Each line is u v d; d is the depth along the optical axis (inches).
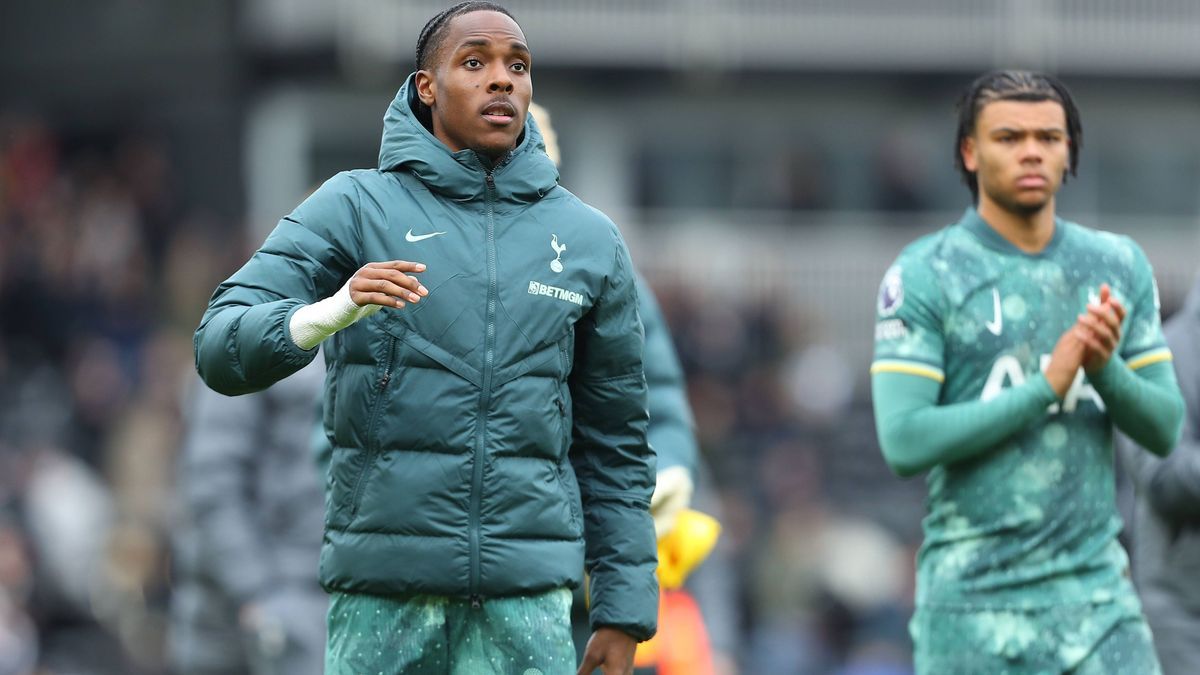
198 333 652.7
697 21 3351.4
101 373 2539.4
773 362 2847.0
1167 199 3489.2
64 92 3376.0
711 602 1079.6
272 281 657.0
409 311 657.0
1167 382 855.1
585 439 701.9
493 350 658.8
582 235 680.4
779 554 2217.0
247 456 1163.3
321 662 1143.6
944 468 849.5
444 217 668.7
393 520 653.9
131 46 3348.9
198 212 3319.4
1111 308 809.5
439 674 665.0
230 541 1146.0
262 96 3341.5
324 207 669.3
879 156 3440.0
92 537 2068.2
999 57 3400.6
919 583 866.8
